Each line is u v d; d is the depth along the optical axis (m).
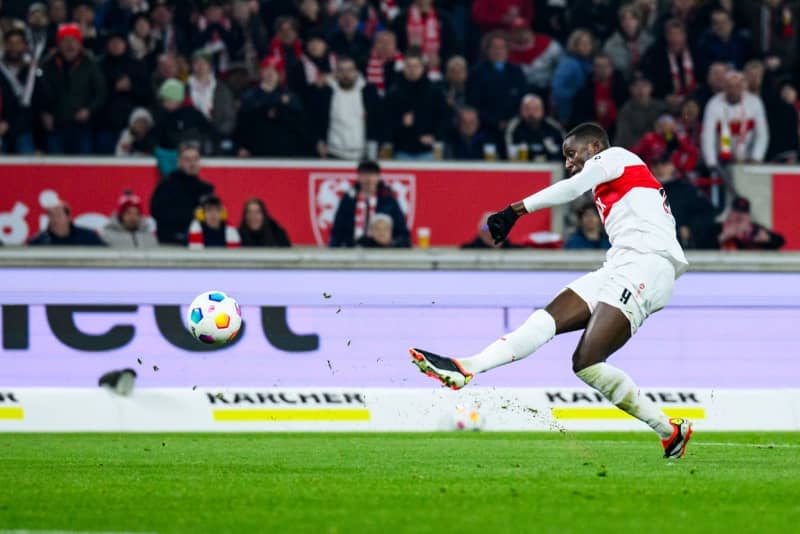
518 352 28.45
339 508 21.16
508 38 63.81
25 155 54.38
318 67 60.34
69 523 19.80
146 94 58.78
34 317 45.91
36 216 54.41
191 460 31.05
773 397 46.03
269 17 62.84
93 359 45.97
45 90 57.44
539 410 45.31
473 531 18.48
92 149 58.12
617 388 29.08
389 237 53.12
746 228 56.22
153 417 45.09
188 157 53.53
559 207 55.56
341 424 45.31
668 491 23.50
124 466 29.25
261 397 45.34
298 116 57.56
